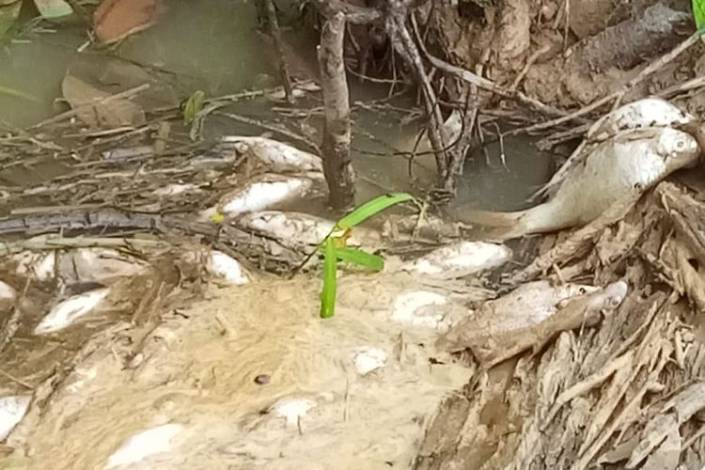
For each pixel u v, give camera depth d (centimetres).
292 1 369
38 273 313
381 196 321
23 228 319
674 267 303
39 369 298
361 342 299
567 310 298
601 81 345
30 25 373
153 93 358
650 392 286
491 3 345
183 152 341
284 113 353
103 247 316
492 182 335
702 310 296
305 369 295
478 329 299
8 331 304
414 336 300
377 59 357
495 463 280
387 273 312
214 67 365
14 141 344
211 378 294
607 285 303
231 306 306
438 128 330
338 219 325
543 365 293
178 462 283
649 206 312
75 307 307
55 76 362
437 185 334
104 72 363
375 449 284
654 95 333
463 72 330
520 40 346
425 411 289
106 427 287
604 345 295
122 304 308
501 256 316
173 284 310
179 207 327
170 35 373
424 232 323
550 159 338
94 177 335
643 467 277
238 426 287
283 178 330
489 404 289
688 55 341
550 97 347
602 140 322
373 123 349
